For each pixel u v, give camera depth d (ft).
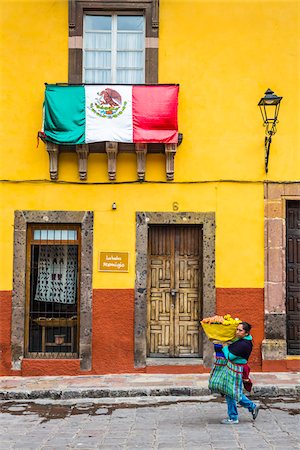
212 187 37.47
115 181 37.47
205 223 37.35
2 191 37.55
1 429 26.22
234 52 37.88
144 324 37.01
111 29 38.58
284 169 37.50
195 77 37.76
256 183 37.45
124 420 27.48
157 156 37.58
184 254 38.01
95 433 25.29
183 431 25.23
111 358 36.86
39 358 37.11
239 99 37.76
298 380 33.86
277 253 37.17
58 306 37.68
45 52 37.86
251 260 37.22
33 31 37.96
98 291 37.11
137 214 37.37
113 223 37.42
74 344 37.50
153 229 38.11
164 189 37.45
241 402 26.43
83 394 32.27
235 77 37.81
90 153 37.55
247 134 37.65
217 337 26.20
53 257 37.93
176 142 36.19
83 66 38.34
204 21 37.96
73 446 23.39
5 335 36.94
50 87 36.17
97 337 36.88
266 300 36.96
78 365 36.63
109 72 38.42
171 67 37.76
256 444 23.08
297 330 37.50
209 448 22.62
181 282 37.93
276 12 37.96
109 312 37.06
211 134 37.63
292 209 38.09
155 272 37.96
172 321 37.78
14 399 32.07
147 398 31.89
